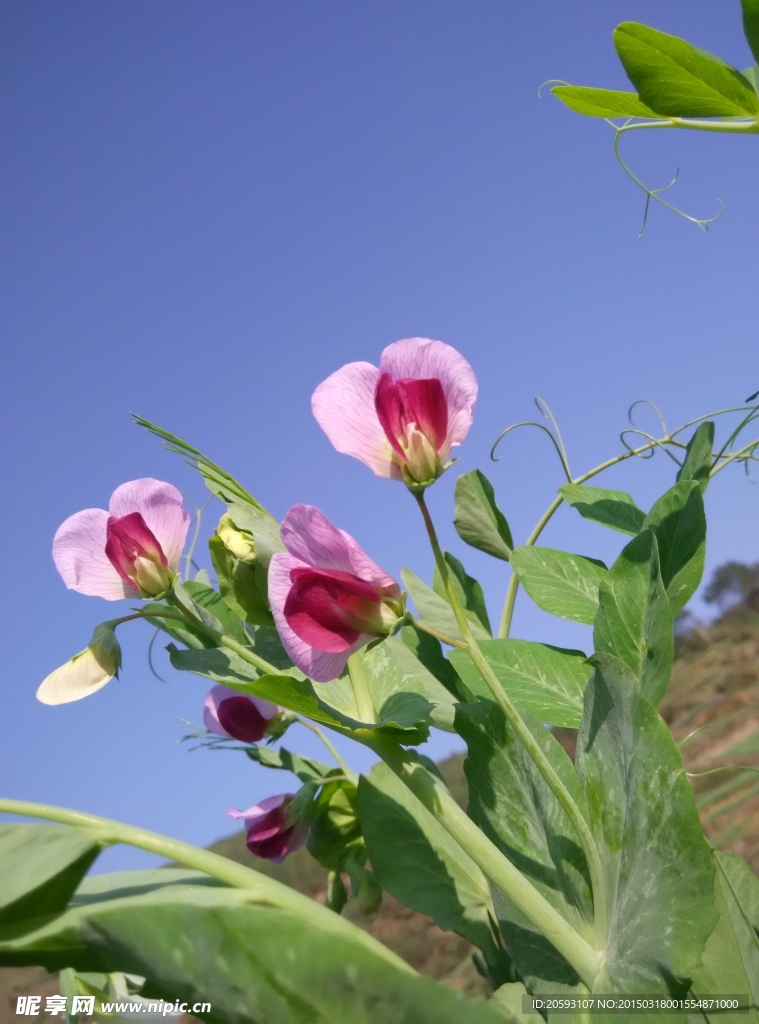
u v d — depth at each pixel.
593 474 0.30
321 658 0.17
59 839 0.13
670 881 0.15
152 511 0.21
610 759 0.17
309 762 0.28
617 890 0.16
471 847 0.16
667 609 0.17
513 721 0.16
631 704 0.16
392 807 0.21
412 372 0.17
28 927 0.12
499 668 0.22
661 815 0.15
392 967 0.11
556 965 0.17
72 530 0.21
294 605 0.16
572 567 0.25
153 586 0.20
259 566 0.20
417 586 0.28
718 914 0.14
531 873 0.18
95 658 0.19
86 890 0.14
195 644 0.24
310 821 0.25
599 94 0.20
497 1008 0.11
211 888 0.13
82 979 0.22
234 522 0.20
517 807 0.19
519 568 0.25
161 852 0.13
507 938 0.18
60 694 0.19
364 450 0.17
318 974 0.12
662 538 0.20
